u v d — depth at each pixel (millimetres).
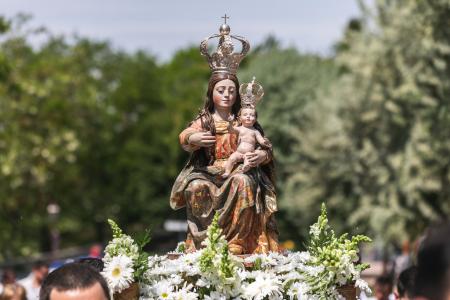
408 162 31719
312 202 39844
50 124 39719
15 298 16188
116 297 7852
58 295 5652
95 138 46562
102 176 51125
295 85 45219
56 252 43844
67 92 43688
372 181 35188
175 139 55500
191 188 8555
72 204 45906
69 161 41281
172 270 8078
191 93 59656
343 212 39656
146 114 57188
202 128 8703
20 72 38656
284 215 41719
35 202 41000
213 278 7953
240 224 8461
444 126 31234
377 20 33562
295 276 8133
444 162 31406
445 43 30781
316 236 8312
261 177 8680
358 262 8734
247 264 8258
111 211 51875
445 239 4441
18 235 40312
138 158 54094
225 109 8820
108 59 55625
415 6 31391
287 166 42594
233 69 8875
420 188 31656
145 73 58281
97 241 53031
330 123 36594
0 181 38062
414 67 31734
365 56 33625
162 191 55969
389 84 33406
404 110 32844
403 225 32438
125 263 7758
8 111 37812
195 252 8258
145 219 54781
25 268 28875
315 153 39500
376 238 33656
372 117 34031
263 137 8672
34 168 39094
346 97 35312
